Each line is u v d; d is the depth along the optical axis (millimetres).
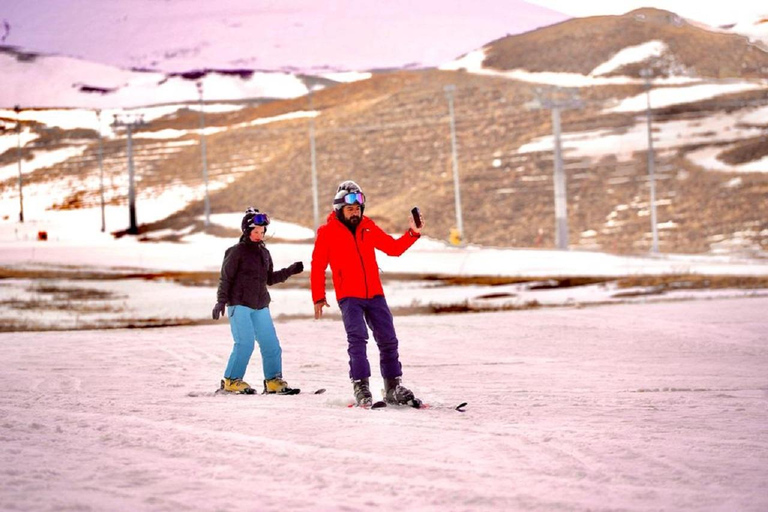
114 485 6508
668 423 9250
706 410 10180
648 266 59188
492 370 15008
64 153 161125
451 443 8141
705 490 6336
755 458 7402
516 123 129625
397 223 107188
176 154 151750
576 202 106125
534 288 43031
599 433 8602
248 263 12516
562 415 9922
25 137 167875
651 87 127000
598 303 32531
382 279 49719
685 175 106375
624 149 114438
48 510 5719
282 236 101125
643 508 5863
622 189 106125
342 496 6203
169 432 8758
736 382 13016
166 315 31781
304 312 31203
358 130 140875
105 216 124312
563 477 6766
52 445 8141
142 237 106625
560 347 18641
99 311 33562
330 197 124750
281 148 144125
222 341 21047
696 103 120375
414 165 127500
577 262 62344
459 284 46188
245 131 153500
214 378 14516
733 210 97375
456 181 87688
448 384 13250
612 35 136750
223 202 126062
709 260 66438
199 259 66812
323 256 11234
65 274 54625
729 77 126250
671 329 21750
